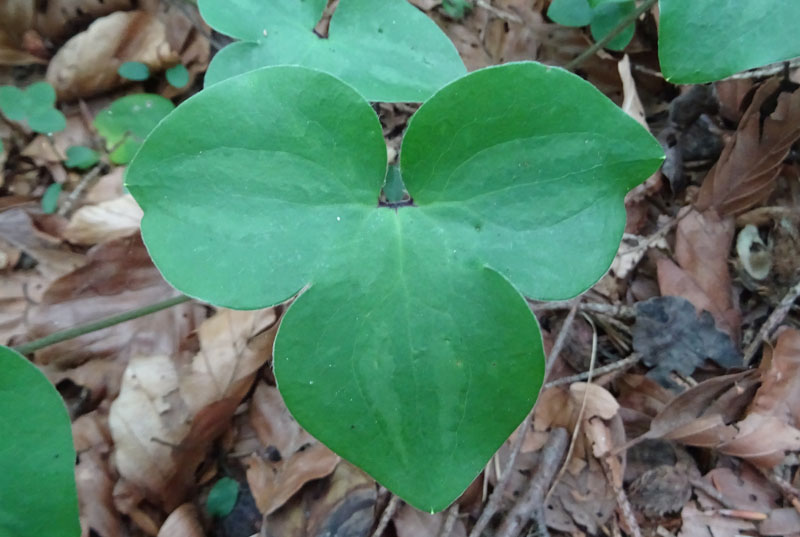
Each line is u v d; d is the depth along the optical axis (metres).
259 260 0.11
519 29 0.21
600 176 0.11
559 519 0.16
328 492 0.15
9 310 0.17
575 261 0.11
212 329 0.16
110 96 0.20
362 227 0.12
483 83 0.11
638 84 0.21
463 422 0.11
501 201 0.12
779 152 0.18
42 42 0.19
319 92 0.11
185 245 0.11
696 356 0.17
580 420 0.16
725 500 0.16
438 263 0.12
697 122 0.19
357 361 0.11
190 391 0.15
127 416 0.15
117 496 0.15
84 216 0.17
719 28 0.13
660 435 0.16
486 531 0.15
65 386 0.16
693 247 0.18
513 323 0.11
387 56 0.15
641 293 0.18
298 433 0.16
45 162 0.18
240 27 0.15
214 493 0.15
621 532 0.16
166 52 0.20
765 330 0.17
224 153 0.11
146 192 0.11
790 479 0.16
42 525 0.12
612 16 0.18
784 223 0.18
